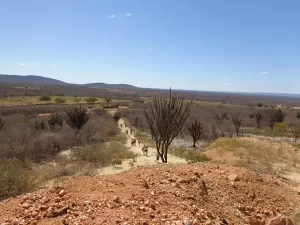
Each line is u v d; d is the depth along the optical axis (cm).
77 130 2164
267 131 2961
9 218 439
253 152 1428
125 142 2145
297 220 559
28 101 6150
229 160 1312
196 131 2028
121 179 597
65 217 407
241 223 510
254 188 662
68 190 524
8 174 870
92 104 6169
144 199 477
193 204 500
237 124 2816
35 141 1538
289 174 1130
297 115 4216
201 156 1459
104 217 393
